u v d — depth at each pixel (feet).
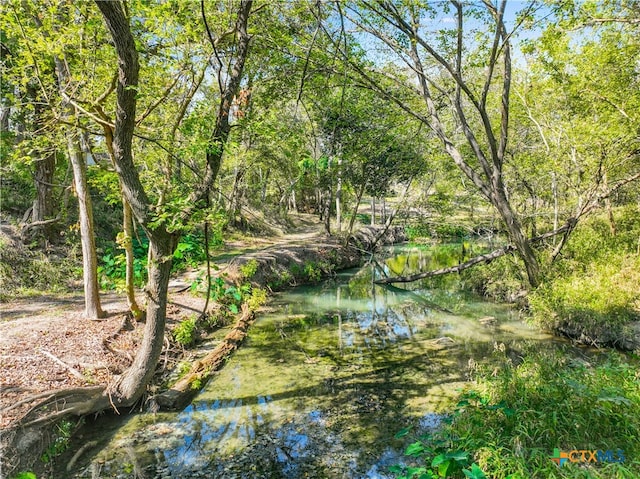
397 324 37.42
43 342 22.25
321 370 26.30
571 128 37.73
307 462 16.53
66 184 43.24
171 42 20.03
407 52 37.37
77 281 37.65
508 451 14.29
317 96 43.93
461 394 19.89
